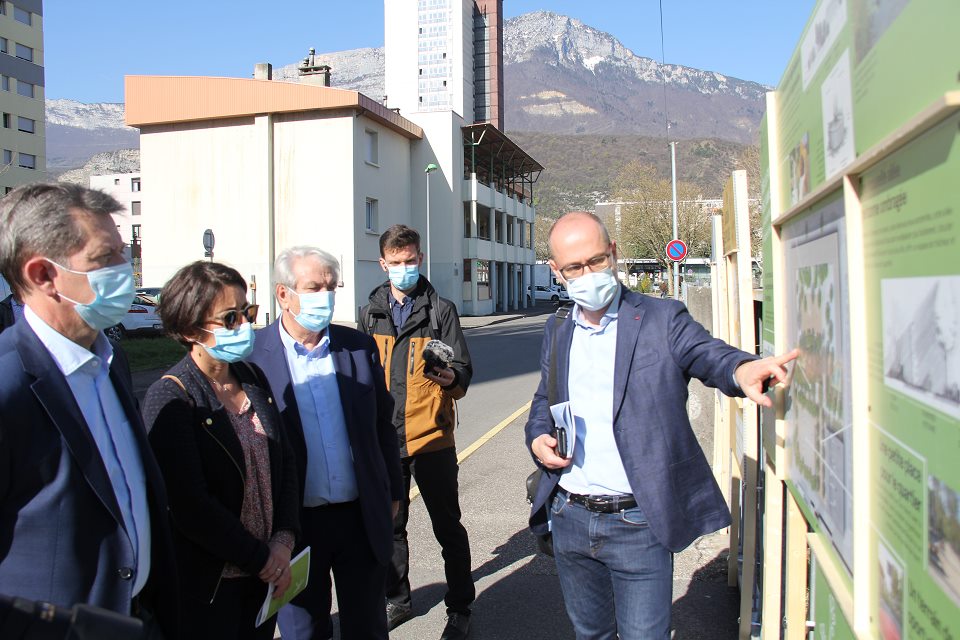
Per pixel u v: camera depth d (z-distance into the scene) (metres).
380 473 2.89
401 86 88.50
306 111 28.20
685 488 2.37
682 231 53.91
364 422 2.88
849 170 1.57
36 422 1.63
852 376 1.60
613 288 2.40
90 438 1.71
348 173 27.95
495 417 9.41
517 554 4.65
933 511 1.20
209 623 2.33
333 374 2.90
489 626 3.71
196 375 2.34
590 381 2.51
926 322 1.21
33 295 1.75
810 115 2.08
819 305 1.99
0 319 3.83
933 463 1.19
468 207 38.25
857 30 1.59
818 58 1.97
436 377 3.45
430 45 87.69
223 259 29.05
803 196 2.19
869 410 1.56
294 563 2.45
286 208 28.56
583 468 2.49
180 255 29.62
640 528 2.39
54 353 1.75
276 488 2.49
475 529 5.13
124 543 1.76
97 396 1.85
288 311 2.84
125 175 81.75
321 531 2.84
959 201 1.06
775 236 2.61
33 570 1.60
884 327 1.44
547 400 2.74
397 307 3.78
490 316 37.62
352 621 2.85
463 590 3.61
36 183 1.79
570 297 2.43
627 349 2.41
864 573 1.59
